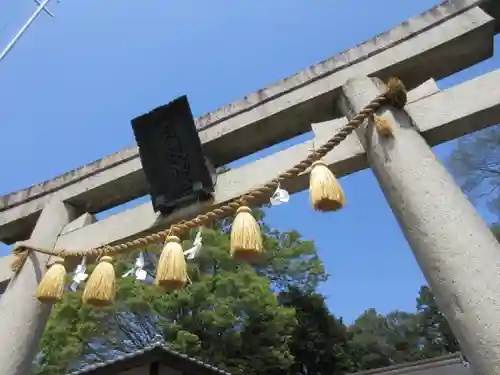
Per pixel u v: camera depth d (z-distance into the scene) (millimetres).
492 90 3412
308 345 19047
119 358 5641
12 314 4273
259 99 4551
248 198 3156
